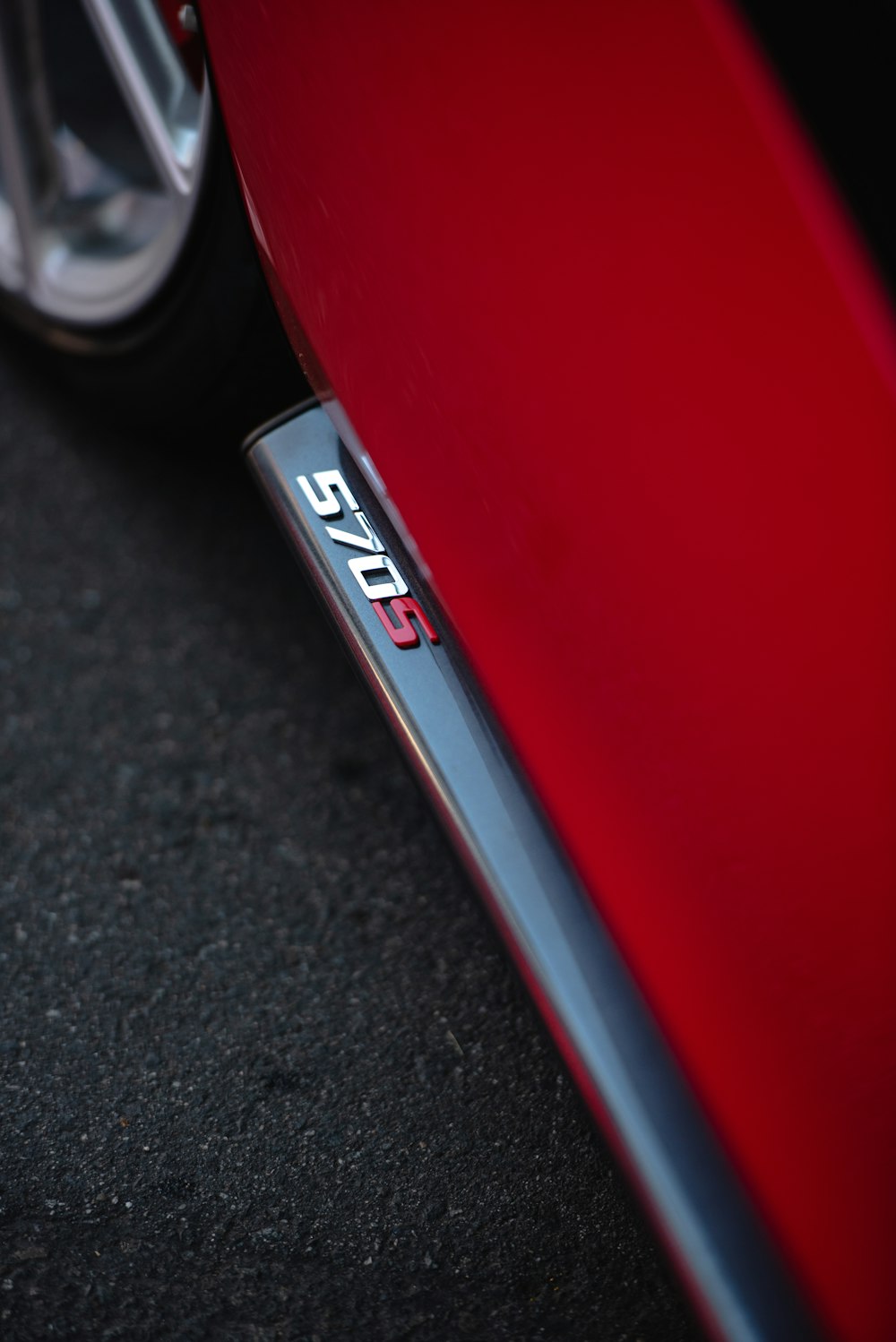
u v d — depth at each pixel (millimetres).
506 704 933
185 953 1446
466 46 955
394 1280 1173
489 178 936
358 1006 1404
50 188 1827
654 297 871
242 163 1168
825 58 903
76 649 1768
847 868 785
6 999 1392
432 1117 1307
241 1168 1259
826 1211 767
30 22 1665
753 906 806
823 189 875
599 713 880
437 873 1543
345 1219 1223
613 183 888
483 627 957
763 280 858
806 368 844
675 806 840
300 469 1208
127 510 1952
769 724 813
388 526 1108
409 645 1046
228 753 1660
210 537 1924
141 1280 1158
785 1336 750
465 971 1442
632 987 836
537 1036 1382
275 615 1830
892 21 901
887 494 825
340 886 1522
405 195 985
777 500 832
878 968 777
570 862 881
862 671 806
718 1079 795
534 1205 1236
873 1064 773
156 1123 1291
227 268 1433
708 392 852
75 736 1668
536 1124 1302
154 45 1442
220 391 1655
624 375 875
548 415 908
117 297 1674
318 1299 1152
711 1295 765
